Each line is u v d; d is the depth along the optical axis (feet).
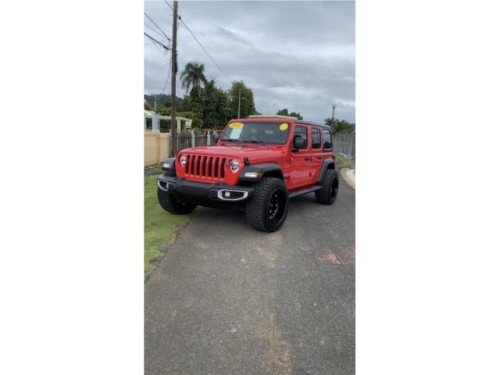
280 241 15.66
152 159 45.29
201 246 14.66
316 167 22.58
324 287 11.43
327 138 24.70
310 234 16.89
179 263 12.84
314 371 7.78
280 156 18.13
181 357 8.08
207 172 16.25
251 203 15.92
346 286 11.53
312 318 9.65
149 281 11.36
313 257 13.94
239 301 10.41
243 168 15.71
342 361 8.08
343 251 14.73
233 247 14.67
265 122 20.03
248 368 7.80
